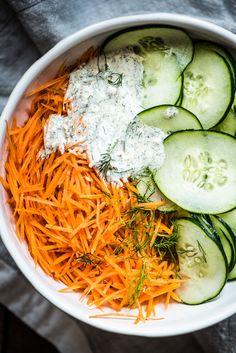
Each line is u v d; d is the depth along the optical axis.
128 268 0.33
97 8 0.37
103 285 0.34
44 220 0.34
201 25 0.32
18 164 0.34
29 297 0.44
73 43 0.32
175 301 0.35
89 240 0.33
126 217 0.34
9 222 0.33
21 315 0.44
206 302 0.34
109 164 0.33
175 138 0.34
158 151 0.34
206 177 0.34
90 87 0.34
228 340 0.40
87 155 0.33
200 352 0.44
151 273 0.34
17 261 0.32
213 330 0.40
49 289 0.33
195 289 0.34
